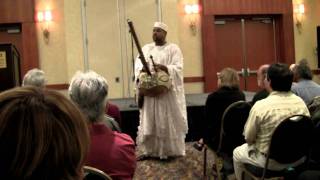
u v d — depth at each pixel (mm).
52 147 638
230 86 3299
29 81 3104
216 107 3266
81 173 692
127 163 1644
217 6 8109
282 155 2391
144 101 4645
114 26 7719
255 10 8297
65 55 7684
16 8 7570
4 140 626
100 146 1606
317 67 8711
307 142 2408
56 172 645
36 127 634
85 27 7602
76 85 1704
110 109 3350
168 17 7828
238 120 2959
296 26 8617
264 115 2455
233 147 3072
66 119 665
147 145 4715
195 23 8047
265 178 2488
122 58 7773
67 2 7539
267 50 8547
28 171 624
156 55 4684
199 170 4160
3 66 3754
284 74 2467
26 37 7605
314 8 8703
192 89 8086
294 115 2303
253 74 8453
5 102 653
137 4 7781
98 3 7660
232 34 8375
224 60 8344
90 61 7645
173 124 4652
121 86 7781
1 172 625
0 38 7734
